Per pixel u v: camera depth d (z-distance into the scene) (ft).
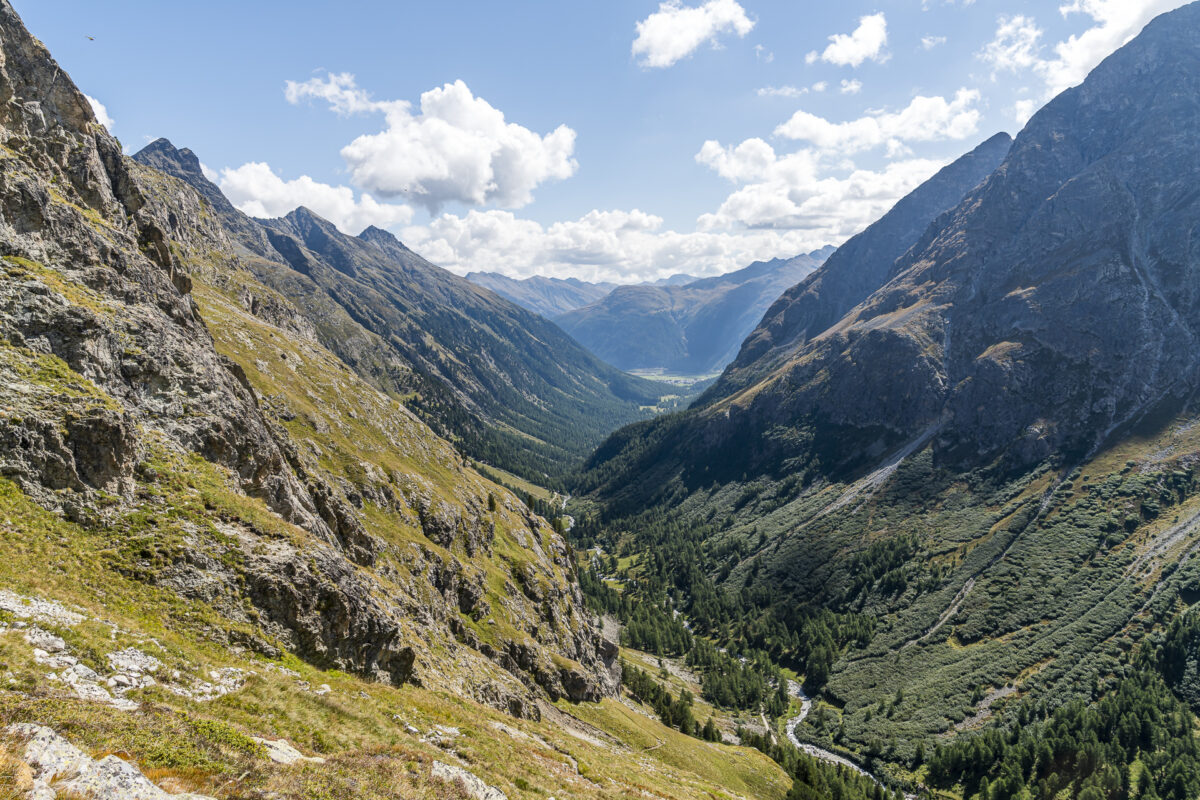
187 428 148.87
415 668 172.24
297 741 82.84
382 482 317.63
